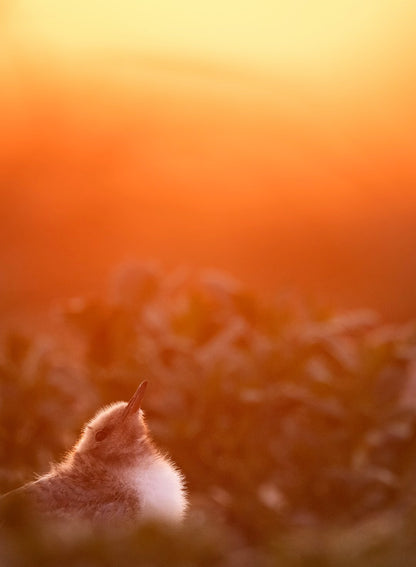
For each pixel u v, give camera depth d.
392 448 39.19
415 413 39.41
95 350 42.69
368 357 40.94
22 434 38.41
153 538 17.00
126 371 40.50
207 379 40.03
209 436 39.59
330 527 36.53
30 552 16.53
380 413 39.84
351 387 40.25
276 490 38.53
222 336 41.59
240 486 38.53
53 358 41.12
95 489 28.81
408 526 18.14
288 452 39.47
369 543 17.86
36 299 85.88
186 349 41.19
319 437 39.59
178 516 29.84
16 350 40.41
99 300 43.31
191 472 38.91
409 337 41.88
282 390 39.59
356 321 43.75
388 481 37.94
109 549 16.66
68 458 32.06
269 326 43.44
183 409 40.03
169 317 43.31
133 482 29.47
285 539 18.52
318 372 40.69
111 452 30.12
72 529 17.70
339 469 38.75
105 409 33.62
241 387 39.88
